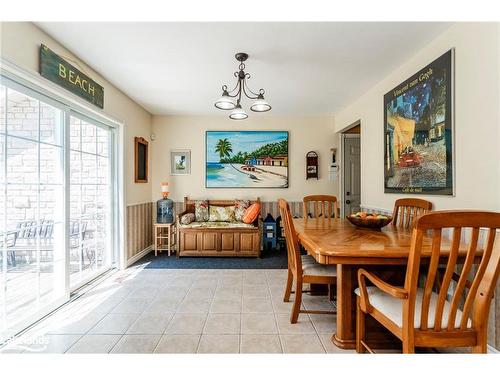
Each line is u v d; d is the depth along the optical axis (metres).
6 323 1.87
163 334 1.90
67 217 2.44
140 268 3.48
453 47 1.95
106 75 2.94
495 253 1.16
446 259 1.50
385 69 2.76
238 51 2.41
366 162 3.46
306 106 4.12
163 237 4.20
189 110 4.33
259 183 4.66
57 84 2.21
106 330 1.95
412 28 2.03
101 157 3.22
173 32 2.11
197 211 4.38
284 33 2.12
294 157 4.70
